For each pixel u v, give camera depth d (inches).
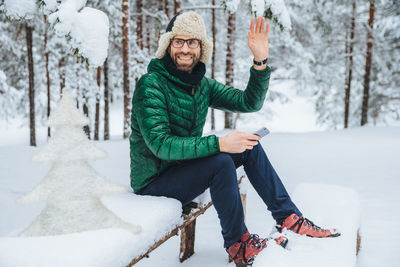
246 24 500.4
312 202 86.7
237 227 66.4
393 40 494.0
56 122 47.3
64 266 39.9
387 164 235.0
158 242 56.6
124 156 270.4
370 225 122.1
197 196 73.9
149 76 67.7
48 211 46.9
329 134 419.8
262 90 81.4
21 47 485.7
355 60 553.6
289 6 534.3
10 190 156.8
